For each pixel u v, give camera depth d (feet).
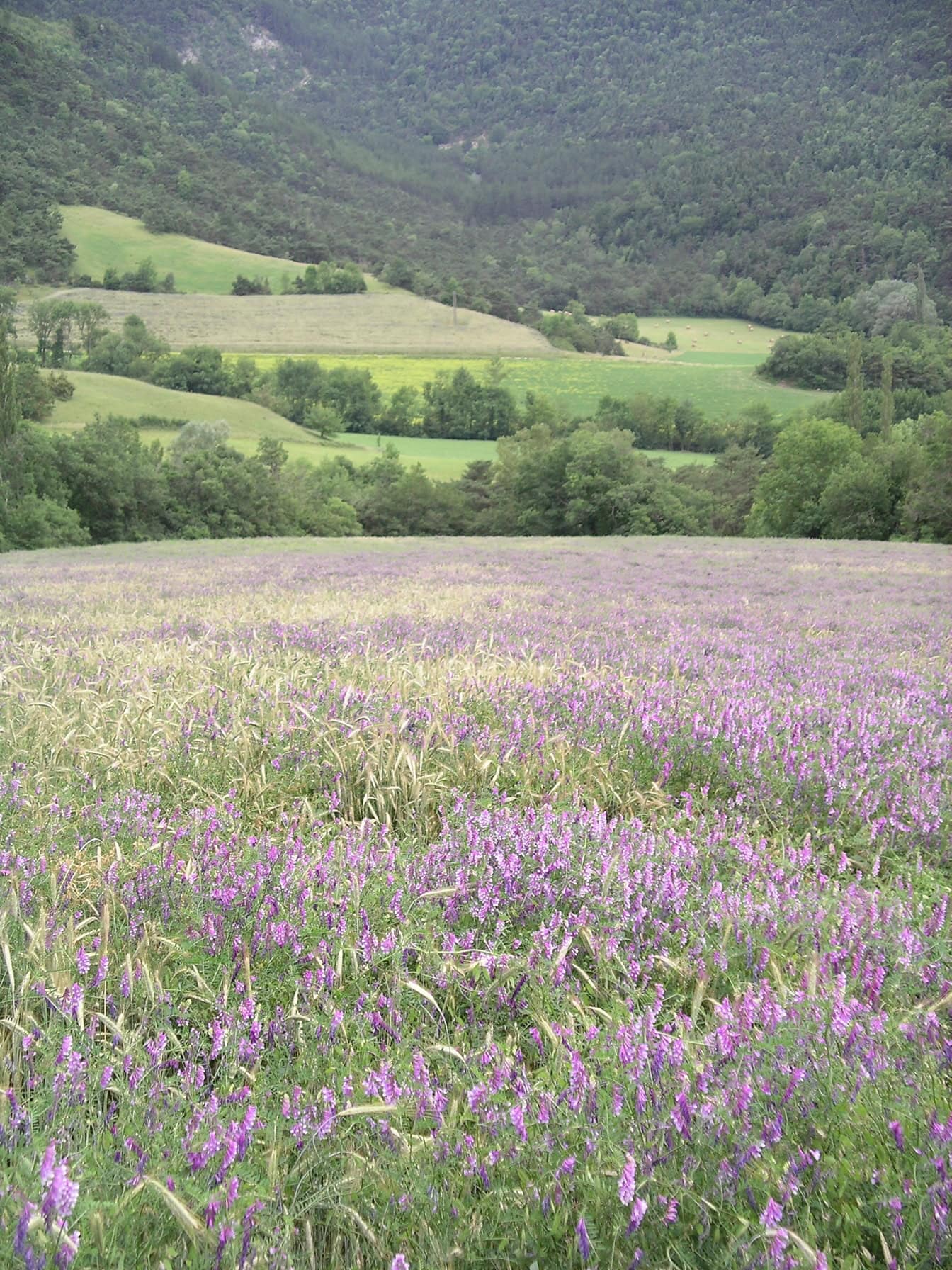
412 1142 7.15
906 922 11.02
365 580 71.87
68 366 472.03
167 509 217.97
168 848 12.63
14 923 10.24
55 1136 6.95
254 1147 7.16
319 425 398.42
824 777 16.97
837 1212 6.64
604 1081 7.73
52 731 17.99
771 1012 8.43
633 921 10.94
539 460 248.73
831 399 347.97
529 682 23.00
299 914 10.84
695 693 23.41
